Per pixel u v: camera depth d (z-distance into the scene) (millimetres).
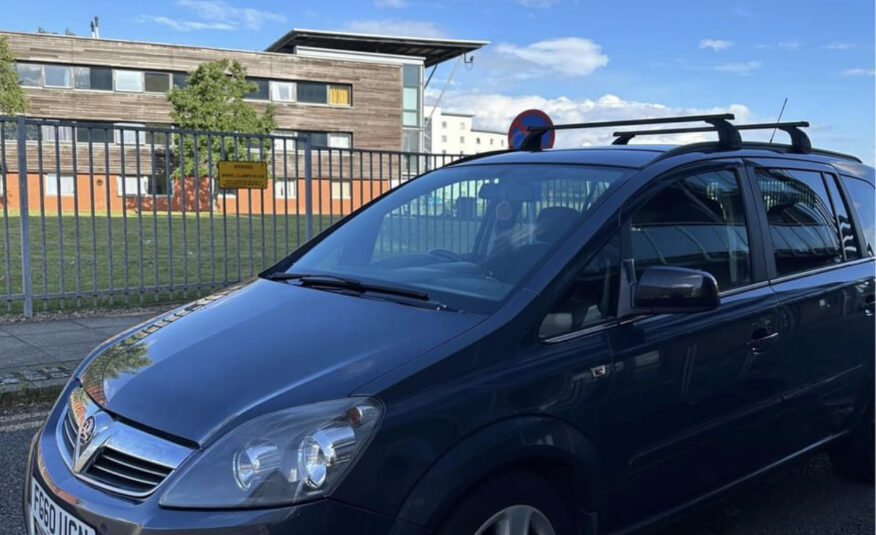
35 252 15680
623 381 2760
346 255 3586
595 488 2678
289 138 9781
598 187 3189
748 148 3791
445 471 2256
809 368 3584
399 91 47469
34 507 2525
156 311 8789
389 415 2234
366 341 2545
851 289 3844
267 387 2344
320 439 2158
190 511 2104
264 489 2107
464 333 2535
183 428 2266
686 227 3246
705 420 3080
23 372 5934
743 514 3914
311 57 44875
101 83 40281
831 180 4141
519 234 3119
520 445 2406
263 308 3006
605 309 2840
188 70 41906
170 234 9344
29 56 38469
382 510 2166
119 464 2312
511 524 2449
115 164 34594
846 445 4121
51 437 2701
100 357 2973
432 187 3818
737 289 3346
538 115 8500
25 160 8094
